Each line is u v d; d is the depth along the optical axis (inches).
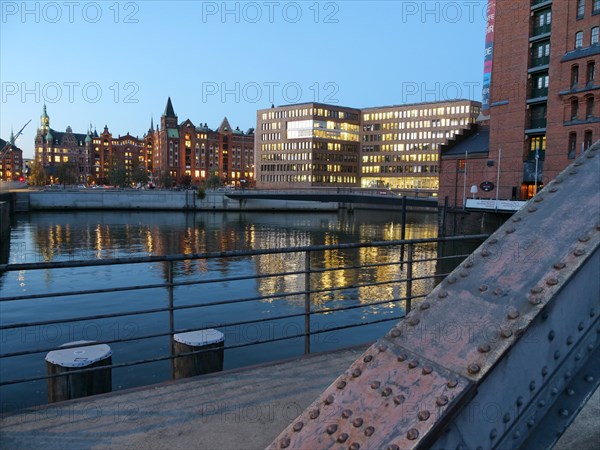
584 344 68.3
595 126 1925.4
